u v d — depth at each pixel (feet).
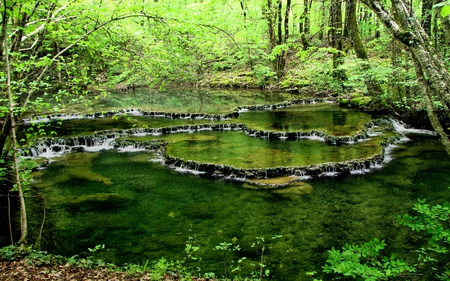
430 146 42.96
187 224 26.04
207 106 73.51
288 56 100.63
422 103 50.85
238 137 49.55
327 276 19.31
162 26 26.35
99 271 17.43
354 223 25.32
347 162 36.06
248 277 19.17
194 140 48.14
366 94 66.69
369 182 32.86
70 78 26.99
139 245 23.20
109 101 85.35
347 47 64.39
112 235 24.66
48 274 16.28
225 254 21.76
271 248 22.33
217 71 122.83
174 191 32.50
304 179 34.19
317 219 26.14
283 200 29.68
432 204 27.84
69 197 31.48
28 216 27.61
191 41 30.07
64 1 25.81
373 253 12.11
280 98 81.51
